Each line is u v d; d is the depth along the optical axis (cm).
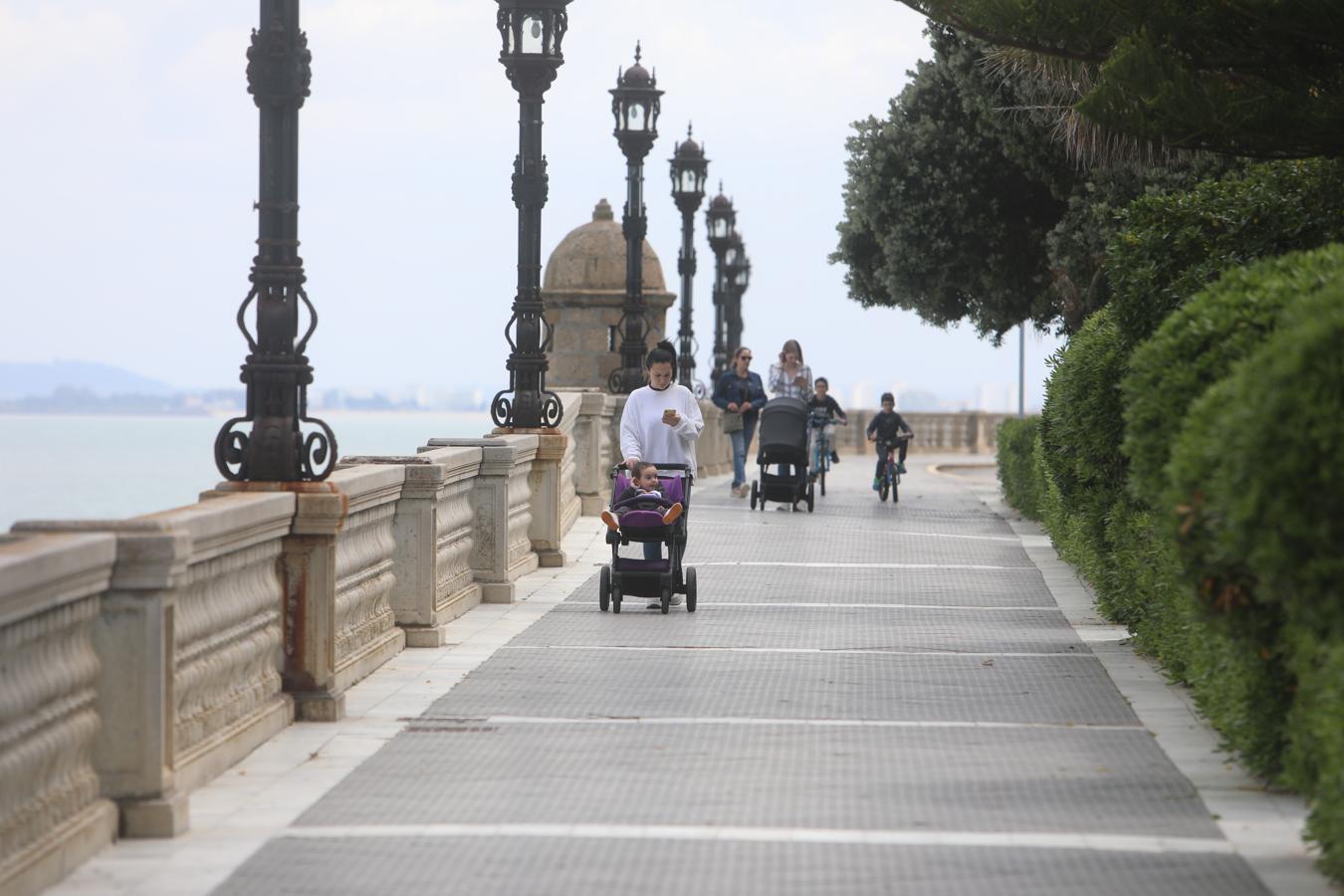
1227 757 1664
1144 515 2286
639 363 5412
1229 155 2489
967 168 5209
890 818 1419
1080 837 1358
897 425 5534
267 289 1872
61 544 1242
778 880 1242
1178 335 1620
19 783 1213
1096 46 2494
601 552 3788
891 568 3497
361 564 2123
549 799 1488
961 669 2212
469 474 2800
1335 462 1084
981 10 2455
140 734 1368
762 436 4919
